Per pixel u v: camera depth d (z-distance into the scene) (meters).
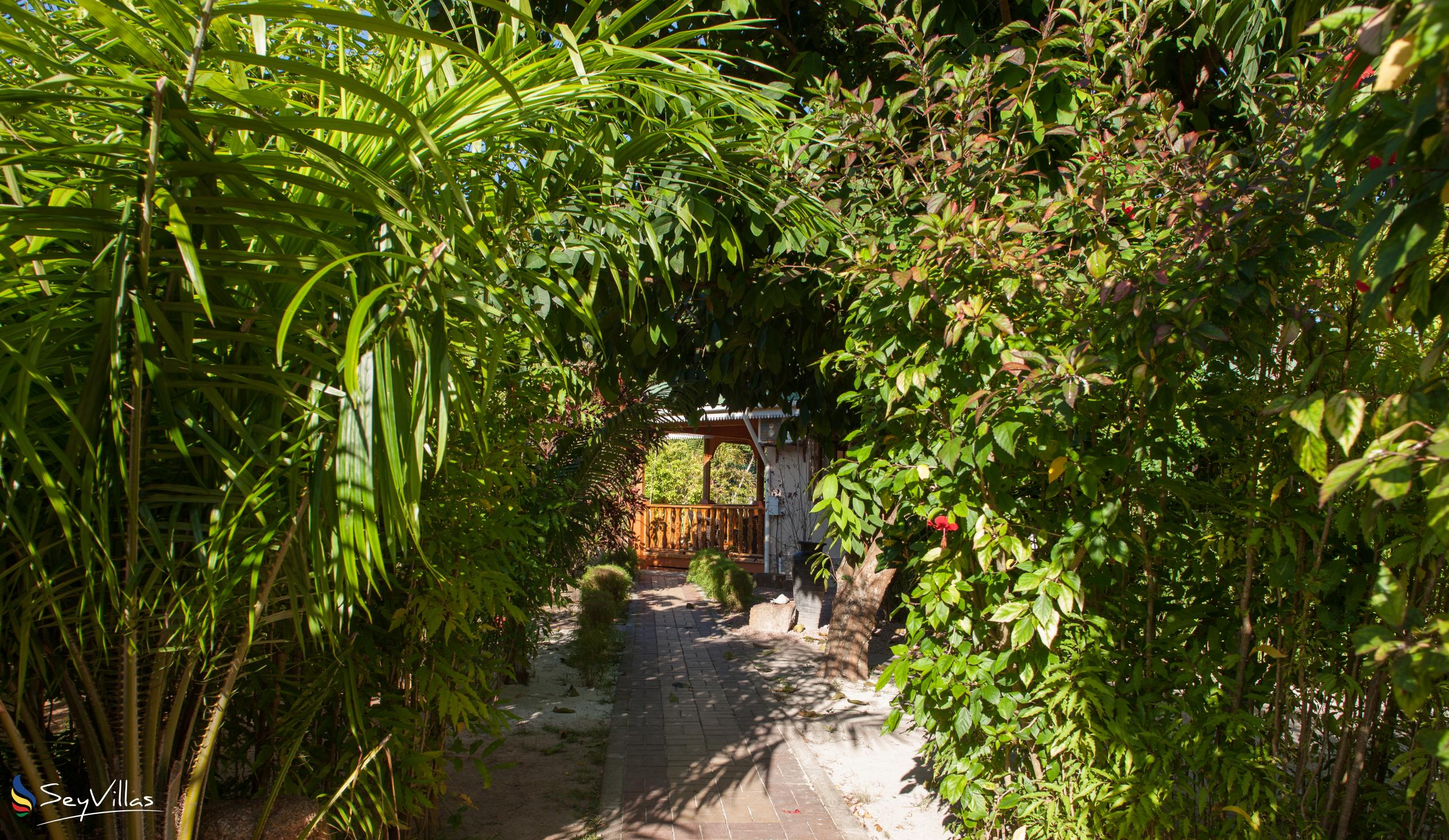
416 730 3.04
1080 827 2.59
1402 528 2.15
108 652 1.90
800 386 5.55
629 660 7.70
